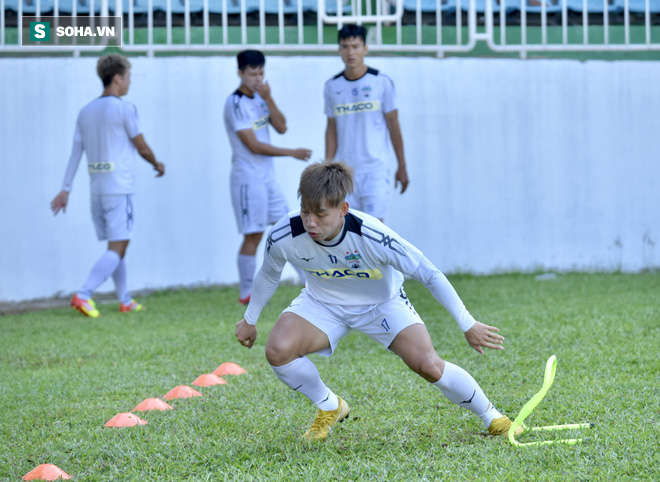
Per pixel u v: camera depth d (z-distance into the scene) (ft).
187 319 38.01
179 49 48.16
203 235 48.75
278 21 51.44
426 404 21.68
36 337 34.30
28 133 46.75
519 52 52.31
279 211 42.83
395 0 52.47
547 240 51.06
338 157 40.86
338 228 17.42
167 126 48.14
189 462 17.66
